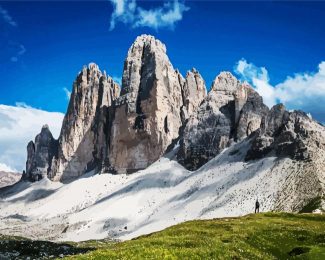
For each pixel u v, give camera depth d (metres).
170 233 75.00
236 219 91.69
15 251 107.88
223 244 55.56
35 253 107.19
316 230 76.56
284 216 96.12
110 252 47.50
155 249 48.28
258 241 64.50
